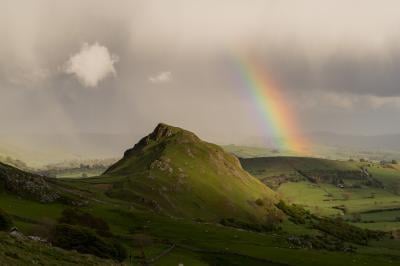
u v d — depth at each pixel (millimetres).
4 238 63500
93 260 71625
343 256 135875
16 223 98125
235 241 139500
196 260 110188
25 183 149500
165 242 122125
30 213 121438
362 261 130750
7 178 147125
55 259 62938
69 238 85000
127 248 106938
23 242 65688
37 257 58969
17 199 140375
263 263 115875
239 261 115312
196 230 149875
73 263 64688
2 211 80875
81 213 119875
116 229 132000
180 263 102688
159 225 149250
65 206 148250
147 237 122938
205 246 125688
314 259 125312
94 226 119625
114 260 82688
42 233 88438
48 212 128750
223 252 120250
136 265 90062
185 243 126000
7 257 53062
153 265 96062
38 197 147000
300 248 150125
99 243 86938
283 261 118875
